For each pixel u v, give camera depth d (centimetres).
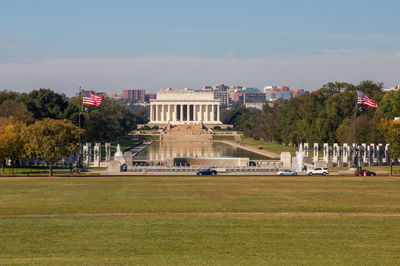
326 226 8094
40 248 6738
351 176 16962
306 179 15575
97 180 15338
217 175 17562
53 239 7231
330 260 6116
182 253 6450
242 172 19600
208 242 7038
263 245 6875
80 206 10062
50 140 17750
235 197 11306
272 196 11475
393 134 18012
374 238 7281
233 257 6247
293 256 6300
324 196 11462
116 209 9738
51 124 18350
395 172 19025
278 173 17838
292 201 10700
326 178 15975
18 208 9819
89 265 5866
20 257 6262
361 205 10188
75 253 6462
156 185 13800
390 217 8919
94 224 8262
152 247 6769
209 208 9831
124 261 6044
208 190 12600
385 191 12356
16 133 19462
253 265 5881
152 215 9125
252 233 7588
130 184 14075
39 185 13788
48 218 8831
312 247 6762
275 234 7519
